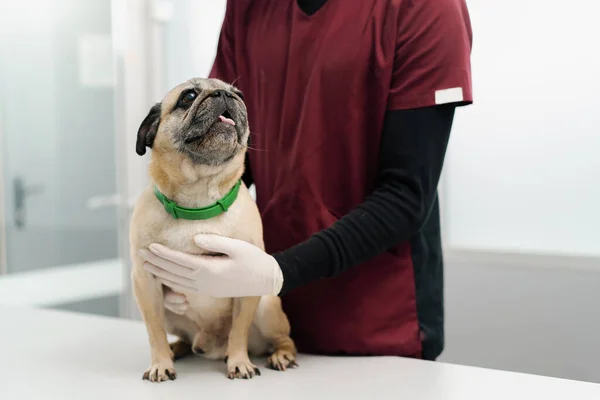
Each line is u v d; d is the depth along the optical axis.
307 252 1.19
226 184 1.20
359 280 1.34
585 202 2.46
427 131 1.24
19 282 3.01
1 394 1.06
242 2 1.52
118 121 3.02
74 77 3.07
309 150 1.36
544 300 2.47
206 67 3.07
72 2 3.07
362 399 1.02
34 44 3.06
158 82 3.16
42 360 1.28
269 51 1.45
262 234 1.35
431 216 1.41
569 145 2.47
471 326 2.63
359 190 1.36
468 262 2.62
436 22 1.23
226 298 1.25
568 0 2.42
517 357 2.53
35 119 3.12
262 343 1.35
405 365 1.23
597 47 2.39
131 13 3.04
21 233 3.06
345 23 1.33
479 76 2.62
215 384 1.13
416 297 1.34
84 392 1.07
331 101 1.35
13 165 3.05
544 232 2.55
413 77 1.24
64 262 3.15
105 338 1.46
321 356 1.35
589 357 2.39
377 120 1.32
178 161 1.17
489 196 2.65
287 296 1.42
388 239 1.22
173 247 1.17
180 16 3.12
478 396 1.03
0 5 3.09
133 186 3.05
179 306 1.23
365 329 1.32
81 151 3.10
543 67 2.49
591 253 2.45
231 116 1.17
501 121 2.60
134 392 1.07
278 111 1.44
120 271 3.04
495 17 2.57
